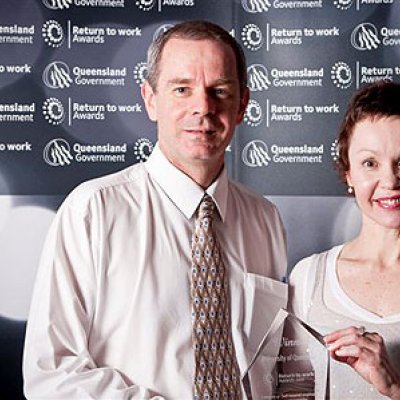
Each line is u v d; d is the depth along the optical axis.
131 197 2.33
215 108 2.22
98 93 3.71
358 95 2.12
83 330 2.23
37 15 3.69
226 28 3.71
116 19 3.70
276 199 3.75
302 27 3.72
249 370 2.02
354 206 3.72
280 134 3.74
